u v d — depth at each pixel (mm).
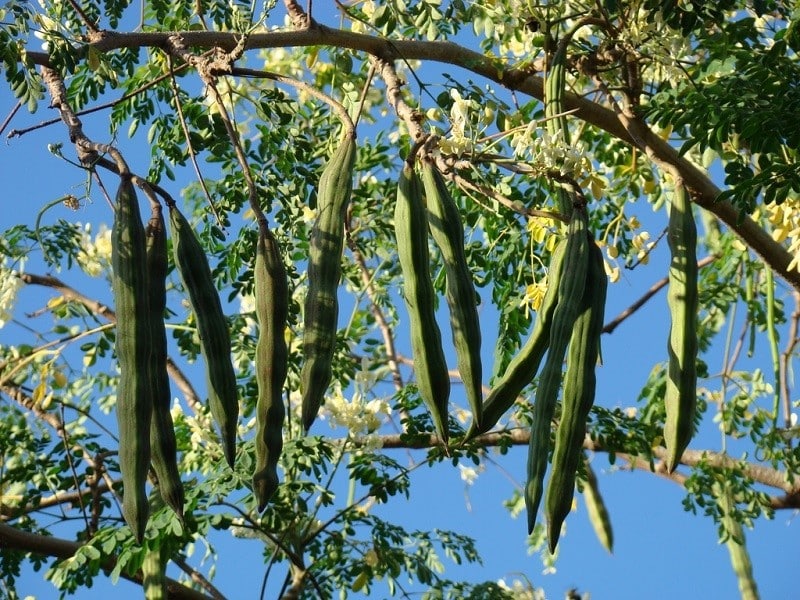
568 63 7066
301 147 7273
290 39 5641
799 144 5938
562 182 4469
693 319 4742
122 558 6633
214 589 7992
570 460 4098
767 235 7461
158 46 5156
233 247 7340
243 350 8422
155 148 7586
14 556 8414
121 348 3865
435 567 8273
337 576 7891
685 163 7125
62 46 5270
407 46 6676
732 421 9453
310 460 7406
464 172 5172
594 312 4223
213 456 8219
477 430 4148
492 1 6895
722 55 6348
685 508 8867
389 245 9344
